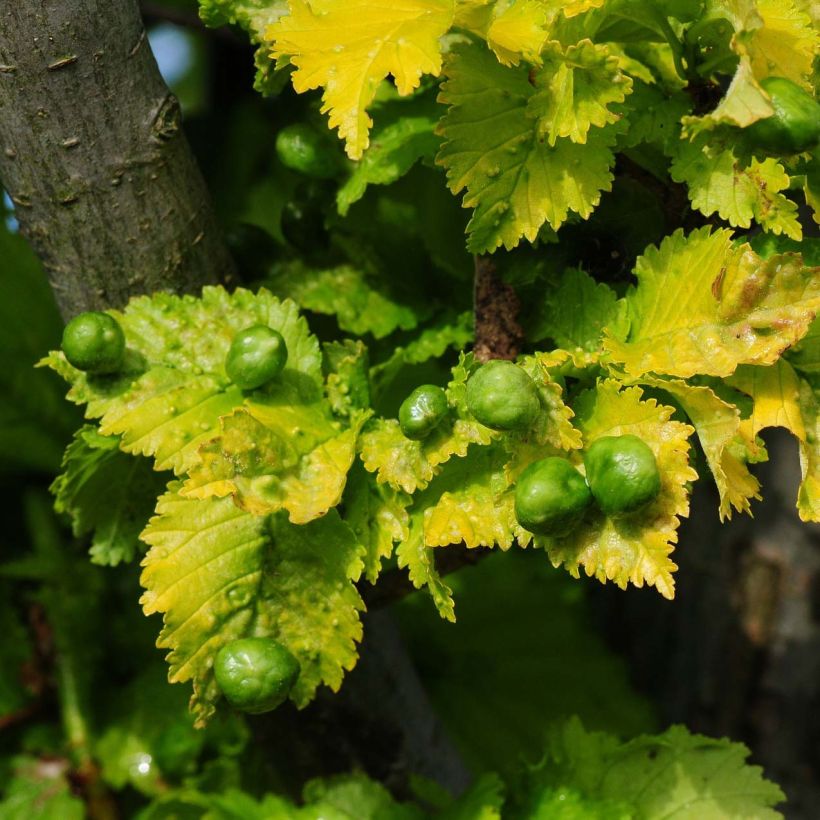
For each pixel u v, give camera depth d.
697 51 0.74
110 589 0.89
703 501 0.92
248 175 0.92
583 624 0.94
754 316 0.73
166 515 0.73
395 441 0.74
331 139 0.78
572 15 0.72
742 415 0.74
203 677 0.73
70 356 0.74
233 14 0.76
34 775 0.87
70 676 0.88
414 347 0.78
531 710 0.92
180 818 0.80
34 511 0.90
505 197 0.73
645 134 0.74
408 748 0.82
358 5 0.73
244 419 0.73
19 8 0.73
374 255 0.79
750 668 0.92
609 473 0.72
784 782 0.92
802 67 0.72
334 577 0.74
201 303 0.75
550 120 0.73
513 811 0.79
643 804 0.79
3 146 0.75
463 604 0.92
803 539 0.91
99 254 0.76
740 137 0.72
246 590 0.74
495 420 0.72
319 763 0.81
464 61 0.73
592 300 0.75
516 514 0.72
